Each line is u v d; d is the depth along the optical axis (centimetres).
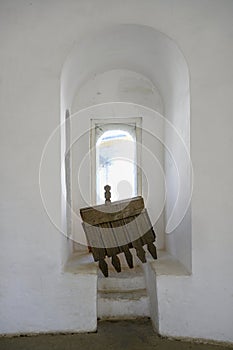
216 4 283
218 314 281
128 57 365
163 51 318
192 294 287
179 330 289
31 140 295
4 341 286
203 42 284
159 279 291
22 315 297
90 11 292
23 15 294
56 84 294
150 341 286
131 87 411
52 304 298
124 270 374
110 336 295
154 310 309
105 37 310
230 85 280
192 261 286
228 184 279
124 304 332
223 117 281
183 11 286
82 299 298
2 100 295
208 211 283
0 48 295
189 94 288
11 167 295
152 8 288
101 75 409
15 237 296
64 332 298
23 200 295
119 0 290
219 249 281
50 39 294
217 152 282
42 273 297
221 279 281
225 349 273
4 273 296
